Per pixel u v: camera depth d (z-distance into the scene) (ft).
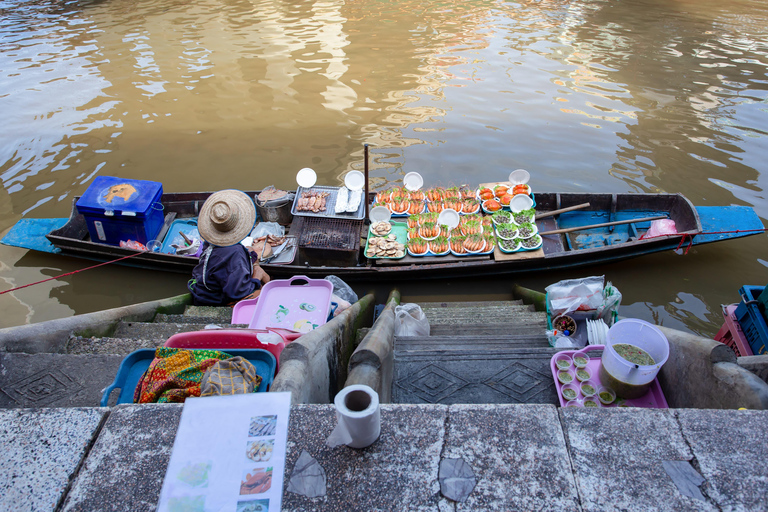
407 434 7.39
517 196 28.45
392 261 26.55
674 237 25.53
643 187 32.65
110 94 46.24
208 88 46.83
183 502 5.87
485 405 7.79
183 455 6.14
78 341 15.03
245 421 6.34
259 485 5.95
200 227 20.33
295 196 29.09
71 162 36.65
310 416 7.61
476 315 22.72
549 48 52.85
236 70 50.11
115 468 7.16
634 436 7.32
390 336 13.28
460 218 28.35
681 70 47.24
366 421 6.54
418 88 45.62
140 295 27.48
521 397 12.87
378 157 36.60
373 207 28.99
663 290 26.08
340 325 14.51
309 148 37.76
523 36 56.18
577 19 60.95
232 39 57.93
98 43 58.08
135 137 39.60
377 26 60.29
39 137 39.65
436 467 6.98
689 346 10.97
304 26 60.95
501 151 36.91
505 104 42.65
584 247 28.73
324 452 7.15
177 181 34.55
